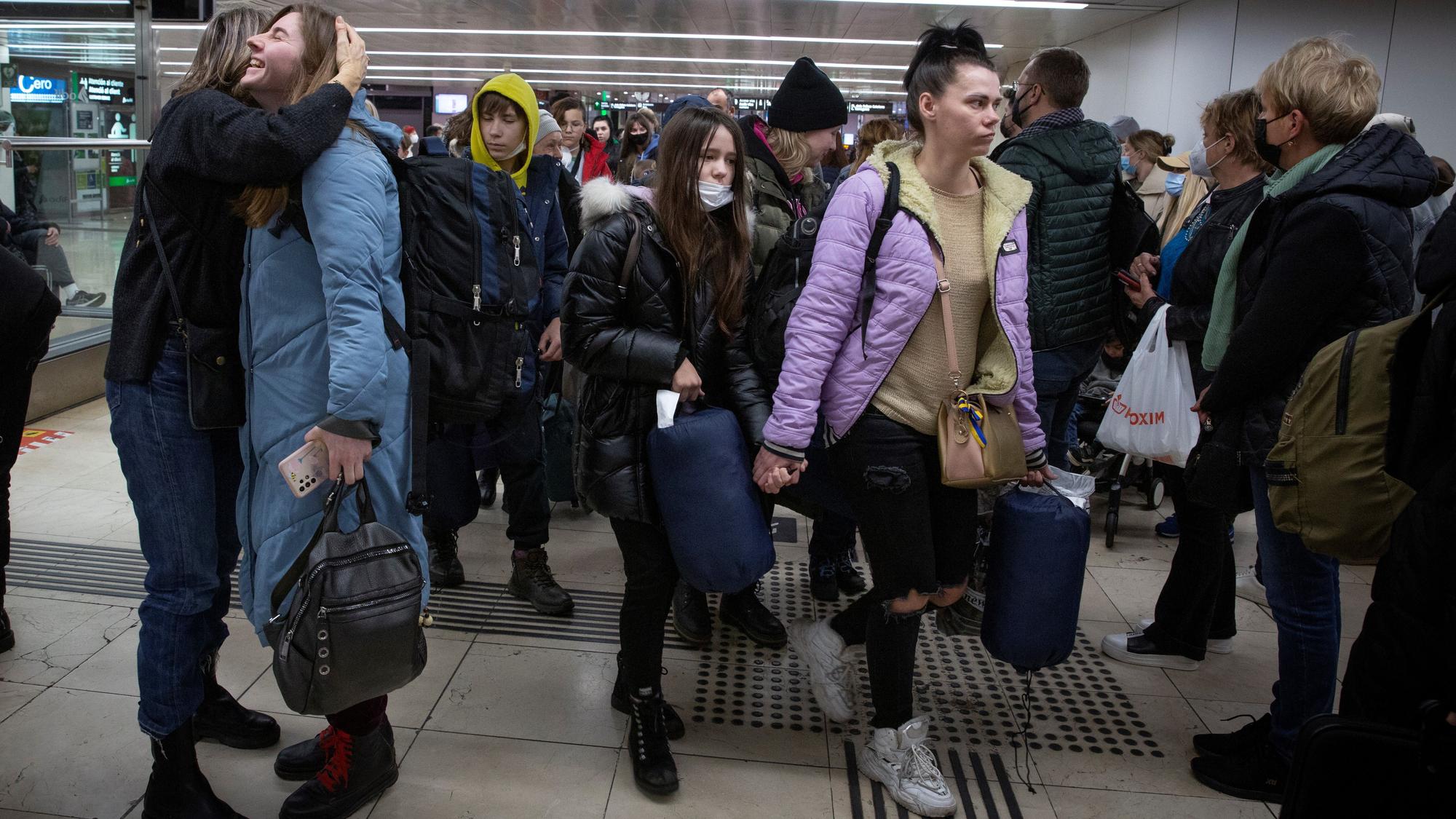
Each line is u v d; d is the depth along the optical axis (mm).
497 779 2396
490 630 3174
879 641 2377
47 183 5500
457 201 2773
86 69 6398
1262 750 2463
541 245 3447
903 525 2258
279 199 1904
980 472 2166
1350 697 1551
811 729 2695
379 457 2055
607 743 2578
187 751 2096
